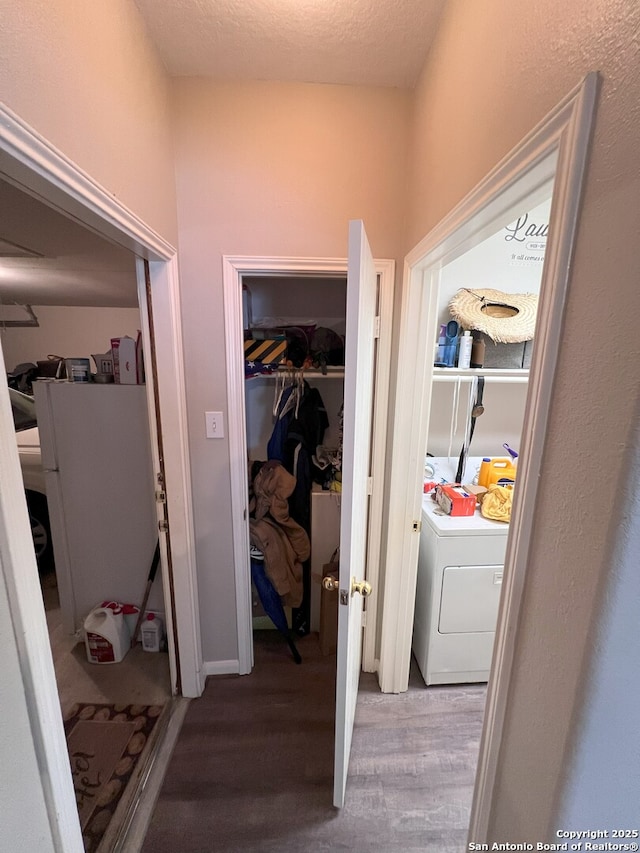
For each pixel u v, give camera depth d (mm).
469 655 1818
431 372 1551
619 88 457
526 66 667
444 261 1292
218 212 1460
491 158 805
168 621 1722
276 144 1421
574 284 556
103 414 1854
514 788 734
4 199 1217
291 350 2043
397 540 1686
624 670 538
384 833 1256
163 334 1468
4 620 595
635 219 439
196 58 1282
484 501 1826
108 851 1199
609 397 491
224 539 1753
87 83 842
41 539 2666
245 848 1211
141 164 1136
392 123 1420
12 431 598
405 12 1090
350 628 1218
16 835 631
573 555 566
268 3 1070
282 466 2055
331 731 1606
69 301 3842
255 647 2086
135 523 1964
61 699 1747
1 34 590
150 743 1540
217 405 1624
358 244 953
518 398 2090
